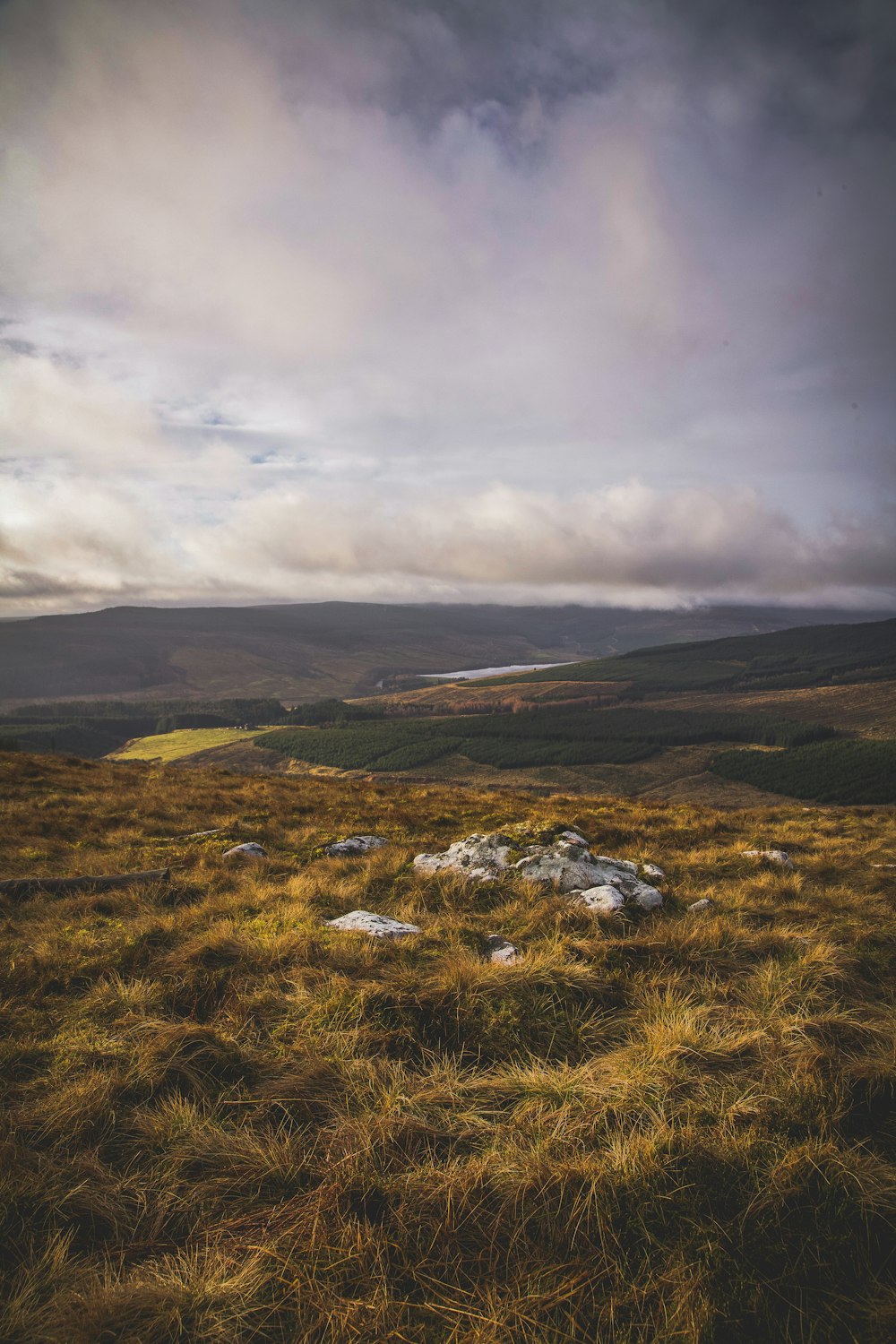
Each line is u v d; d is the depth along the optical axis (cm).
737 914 997
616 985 708
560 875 1099
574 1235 365
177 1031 552
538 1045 593
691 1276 336
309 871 1224
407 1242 362
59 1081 504
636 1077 513
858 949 855
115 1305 323
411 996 626
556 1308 327
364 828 1762
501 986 658
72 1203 393
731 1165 407
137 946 777
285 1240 365
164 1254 368
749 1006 674
